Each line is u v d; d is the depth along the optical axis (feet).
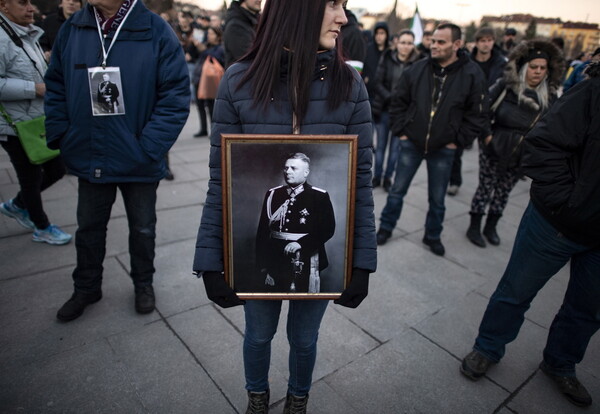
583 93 4.95
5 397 5.82
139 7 6.31
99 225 7.24
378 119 15.16
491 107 10.92
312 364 5.20
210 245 4.21
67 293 8.20
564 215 5.33
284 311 8.07
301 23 3.62
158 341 7.09
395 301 8.71
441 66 9.90
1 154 16.43
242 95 3.95
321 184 4.04
